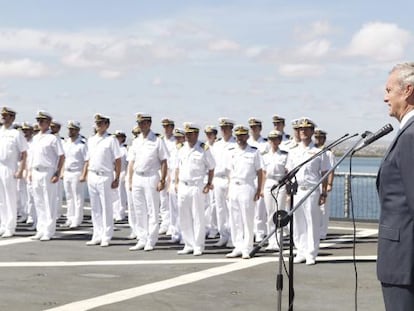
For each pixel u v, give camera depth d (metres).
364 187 18.61
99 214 13.74
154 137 13.14
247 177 12.09
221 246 13.61
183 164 12.62
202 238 12.58
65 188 16.80
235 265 11.29
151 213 13.08
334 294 9.12
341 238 14.95
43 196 14.33
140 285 9.58
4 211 14.88
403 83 4.57
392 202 4.64
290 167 11.56
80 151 16.69
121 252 12.73
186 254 12.56
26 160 15.06
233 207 12.16
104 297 8.78
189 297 8.84
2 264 11.23
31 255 12.20
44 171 14.30
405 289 4.63
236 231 12.23
